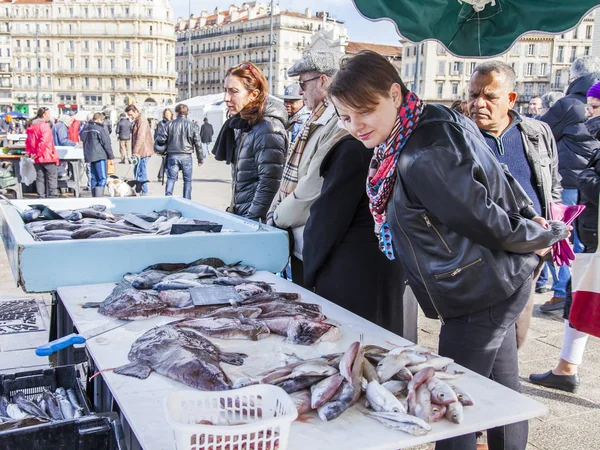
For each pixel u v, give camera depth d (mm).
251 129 4184
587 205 3938
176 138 10828
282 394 1591
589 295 3146
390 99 2068
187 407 1562
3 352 4273
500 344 2289
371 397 1731
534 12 3793
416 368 1896
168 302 2627
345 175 2979
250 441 1439
